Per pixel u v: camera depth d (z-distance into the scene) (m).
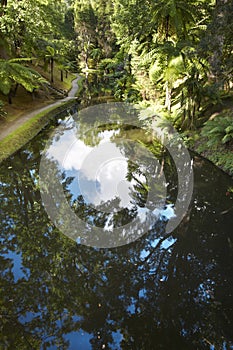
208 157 7.04
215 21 6.16
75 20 32.56
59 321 2.77
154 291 3.18
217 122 7.25
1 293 3.07
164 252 3.84
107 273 3.44
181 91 9.16
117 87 15.93
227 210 4.89
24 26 12.55
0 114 10.11
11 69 10.09
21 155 7.78
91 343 2.56
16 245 3.93
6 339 2.56
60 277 3.35
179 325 2.75
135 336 2.63
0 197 5.44
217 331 2.69
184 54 8.32
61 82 22.66
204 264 3.61
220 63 6.68
